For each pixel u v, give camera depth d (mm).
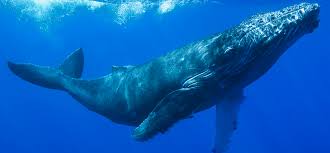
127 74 9664
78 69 11578
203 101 8141
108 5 31234
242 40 7820
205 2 33406
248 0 32594
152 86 8844
